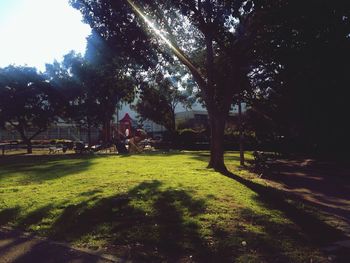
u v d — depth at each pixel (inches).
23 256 236.8
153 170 653.3
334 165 762.2
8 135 2438.5
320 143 858.8
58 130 2485.2
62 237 268.7
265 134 1024.2
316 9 550.0
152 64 720.3
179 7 629.0
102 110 1579.7
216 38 653.3
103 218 307.7
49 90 1518.2
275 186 515.5
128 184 465.7
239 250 237.0
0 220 318.7
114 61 775.7
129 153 1250.6
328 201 418.9
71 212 327.3
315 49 645.9
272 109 937.5
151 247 243.1
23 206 355.6
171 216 309.6
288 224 299.1
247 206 351.9
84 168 700.0
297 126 880.9
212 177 546.6
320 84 735.1
